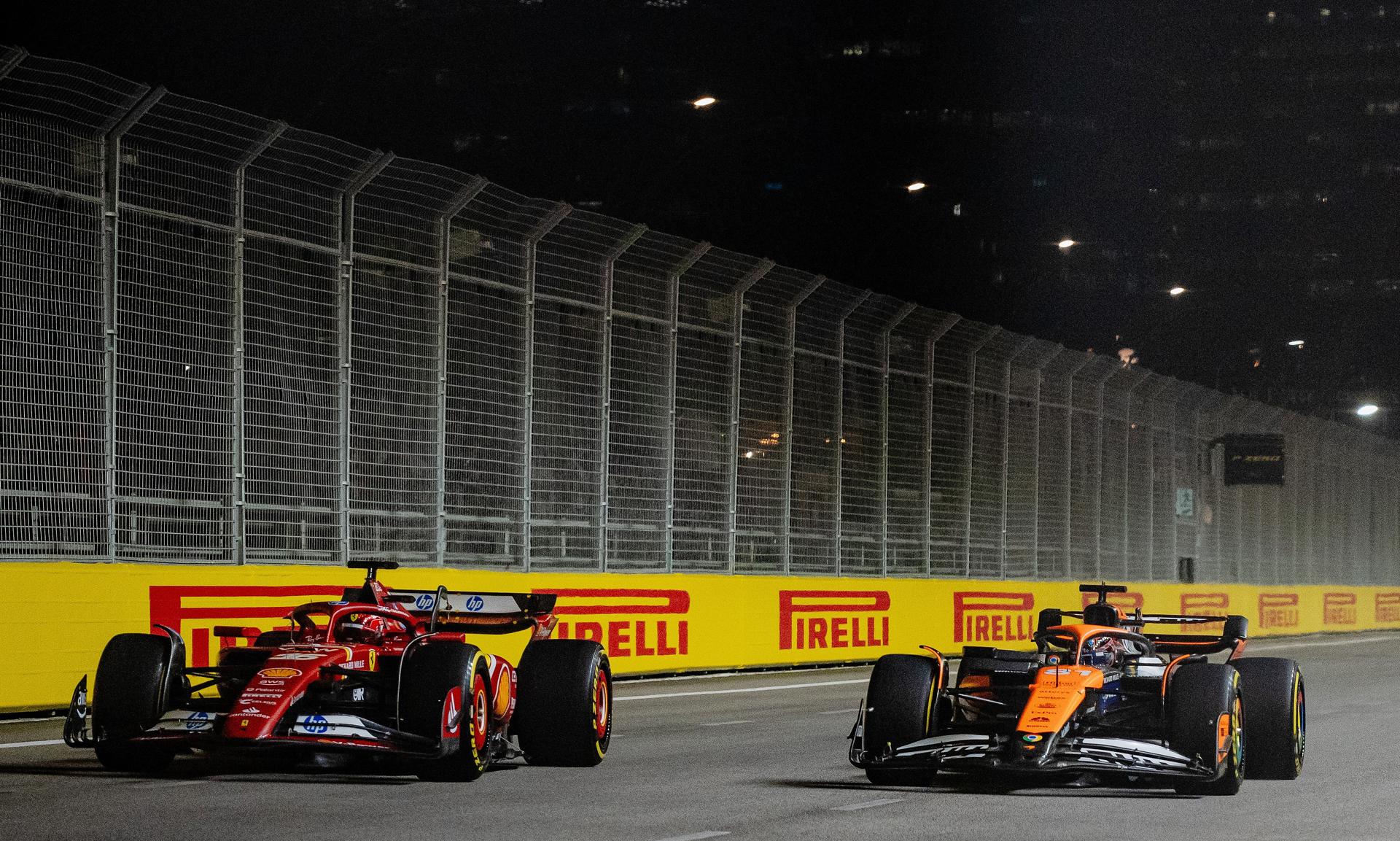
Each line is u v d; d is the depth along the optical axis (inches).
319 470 731.4
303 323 725.3
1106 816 381.1
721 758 508.1
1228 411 1620.3
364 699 436.1
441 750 406.9
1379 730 630.5
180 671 416.8
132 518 641.0
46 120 619.8
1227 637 559.2
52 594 586.6
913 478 1144.8
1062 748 416.8
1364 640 1616.6
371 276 762.8
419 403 785.6
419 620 466.0
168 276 662.5
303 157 727.7
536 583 811.4
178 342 666.2
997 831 354.6
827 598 1027.9
